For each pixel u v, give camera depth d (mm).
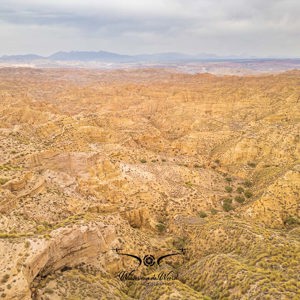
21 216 47969
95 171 70375
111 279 41844
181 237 59750
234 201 78625
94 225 44781
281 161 94062
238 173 96125
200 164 99125
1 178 52219
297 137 99125
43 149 68375
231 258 44688
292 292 35656
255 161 100375
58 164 67062
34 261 34750
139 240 53031
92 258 43344
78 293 36562
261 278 38562
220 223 56469
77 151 78062
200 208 72562
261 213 68438
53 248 38062
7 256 34438
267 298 35312
